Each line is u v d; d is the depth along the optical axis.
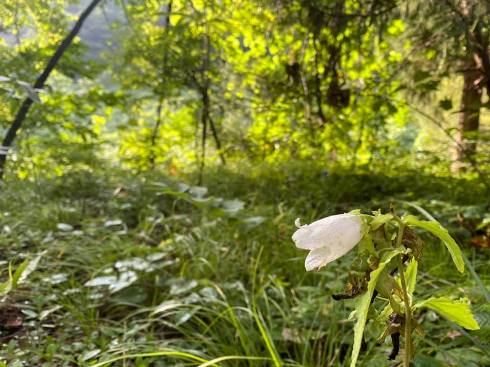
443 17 4.00
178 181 5.56
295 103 6.41
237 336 2.42
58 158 5.43
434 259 3.13
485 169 5.40
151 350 2.17
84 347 2.25
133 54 6.29
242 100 6.93
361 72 6.22
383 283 1.09
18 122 4.00
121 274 2.78
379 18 4.75
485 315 1.77
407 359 1.18
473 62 4.80
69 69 5.63
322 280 2.83
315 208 4.63
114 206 4.39
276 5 5.31
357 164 6.29
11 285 2.06
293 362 2.22
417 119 7.00
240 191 5.43
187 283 2.70
